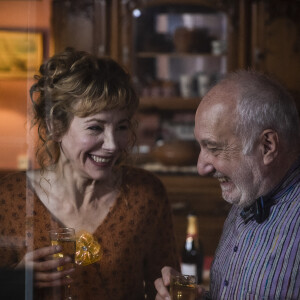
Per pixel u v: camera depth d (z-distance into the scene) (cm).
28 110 67
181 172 392
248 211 117
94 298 141
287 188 110
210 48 407
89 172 135
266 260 107
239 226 119
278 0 396
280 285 104
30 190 95
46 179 127
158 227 155
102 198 144
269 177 111
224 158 112
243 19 398
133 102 139
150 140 414
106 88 129
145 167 399
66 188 131
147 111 414
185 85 404
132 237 148
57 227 124
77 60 130
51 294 88
